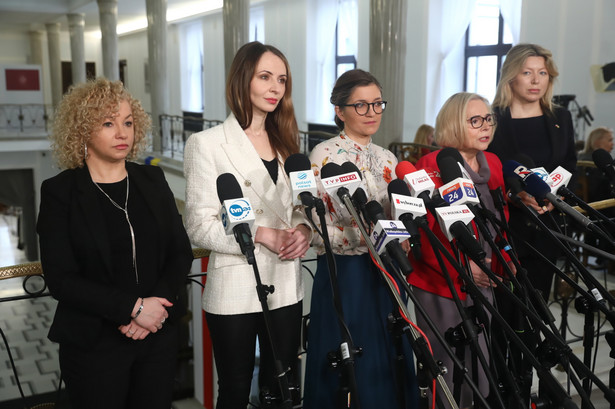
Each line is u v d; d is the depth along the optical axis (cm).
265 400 197
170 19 1797
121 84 178
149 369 180
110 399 174
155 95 1360
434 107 991
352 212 157
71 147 174
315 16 1285
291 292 197
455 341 163
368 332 203
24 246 1739
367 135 215
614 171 210
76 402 176
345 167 170
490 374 144
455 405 134
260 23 1489
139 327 172
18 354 866
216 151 190
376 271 206
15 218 2138
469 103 222
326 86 1276
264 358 201
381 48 714
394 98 722
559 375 313
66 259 168
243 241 148
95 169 179
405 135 1030
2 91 1585
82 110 171
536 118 263
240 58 194
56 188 171
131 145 180
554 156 259
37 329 978
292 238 190
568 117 266
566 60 775
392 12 704
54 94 2095
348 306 203
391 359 205
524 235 245
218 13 1620
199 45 1792
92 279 172
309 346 209
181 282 184
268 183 193
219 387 198
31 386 749
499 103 267
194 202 189
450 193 175
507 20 855
